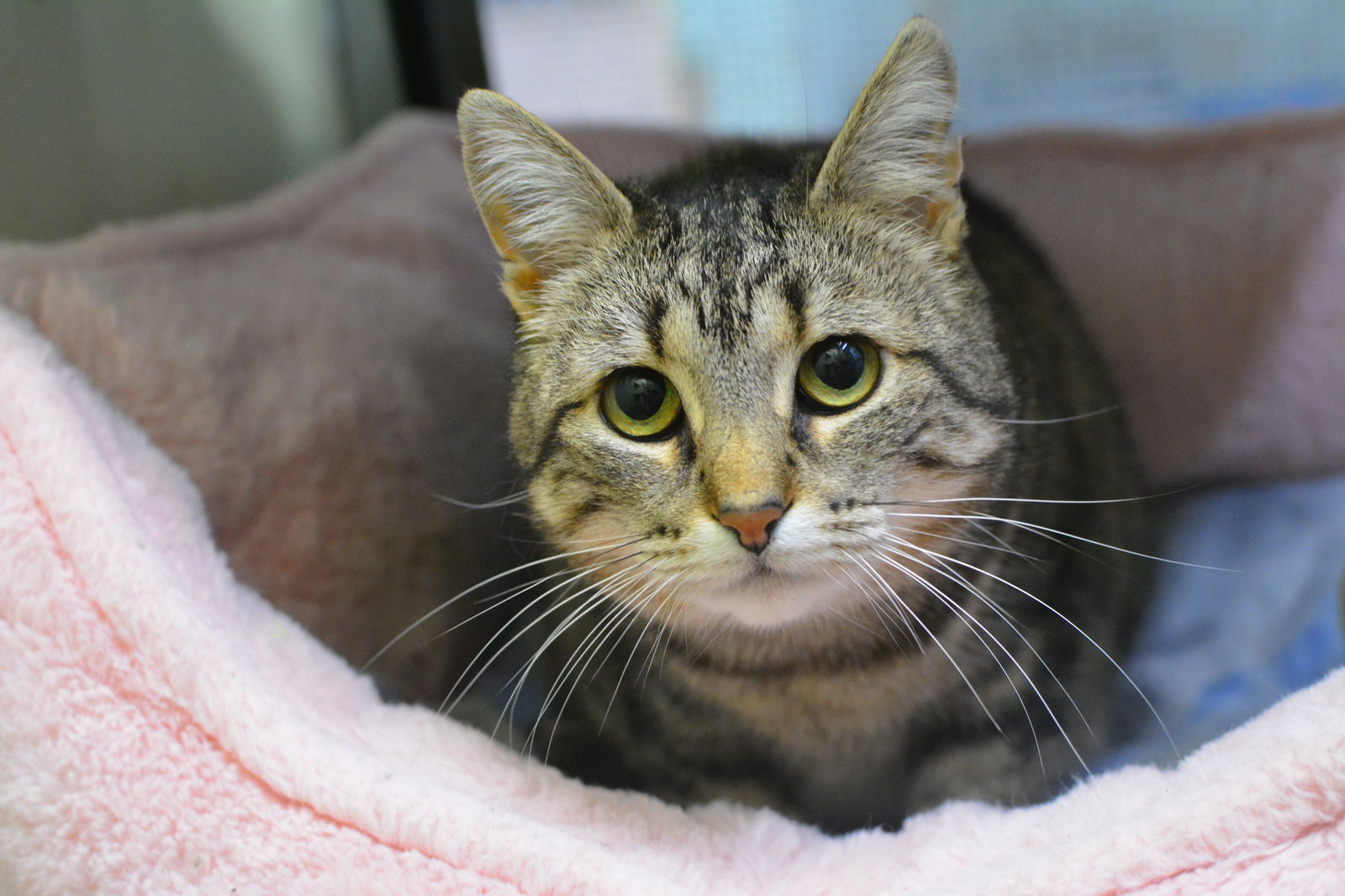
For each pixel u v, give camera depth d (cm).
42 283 38
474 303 49
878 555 33
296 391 42
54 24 43
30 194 42
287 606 41
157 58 47
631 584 34
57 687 32
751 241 33
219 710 32
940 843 32
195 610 34
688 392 33
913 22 33
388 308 46
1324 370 50
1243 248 50
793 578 32
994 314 37
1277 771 29
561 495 35
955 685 36
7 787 32
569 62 71
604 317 34
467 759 34
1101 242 51
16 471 34
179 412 39
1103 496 41
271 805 32
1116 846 30
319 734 33
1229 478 51
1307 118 50
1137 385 51
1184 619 44
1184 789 30
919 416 33
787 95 70
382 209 49
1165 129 52
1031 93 67
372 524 42
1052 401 39
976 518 34
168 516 36
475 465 45
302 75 56
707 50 70
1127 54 66
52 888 32
